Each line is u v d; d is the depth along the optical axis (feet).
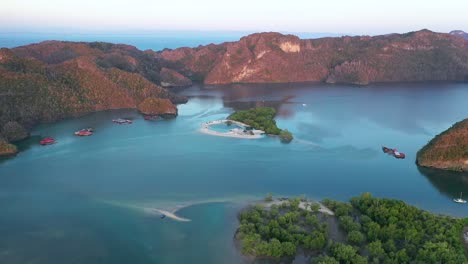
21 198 514.68
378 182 567.18
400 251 365.20
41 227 443.73
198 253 392.88
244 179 570.46
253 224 420.77
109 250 401.29
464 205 502.38
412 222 419.54
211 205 487.20
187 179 570.46
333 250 376.48
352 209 463.42
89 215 468.34
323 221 443.32
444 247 369.91
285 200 500.33
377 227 408.46
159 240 415.64
